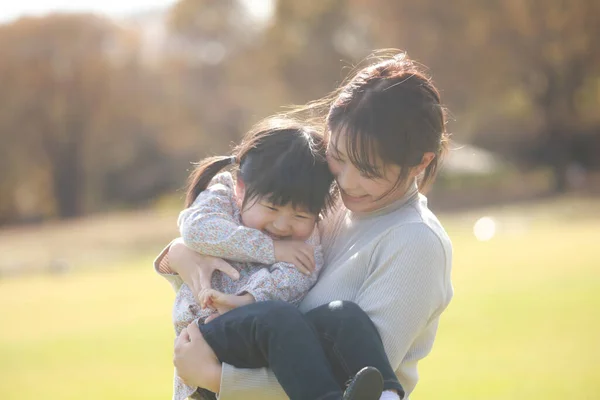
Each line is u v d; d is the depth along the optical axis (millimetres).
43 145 50781
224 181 3174
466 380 7680
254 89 50438
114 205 53375
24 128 49812
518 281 13828
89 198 53062
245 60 50656
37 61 49531
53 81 49938
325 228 3121
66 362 9812
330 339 2586
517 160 48344
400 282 2682
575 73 42219
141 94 51375
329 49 45531
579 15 39812
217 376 2648
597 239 19719
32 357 10328
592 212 30016
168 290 16578
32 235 32906
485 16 39969
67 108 50469
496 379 7680
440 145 2760
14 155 49969
